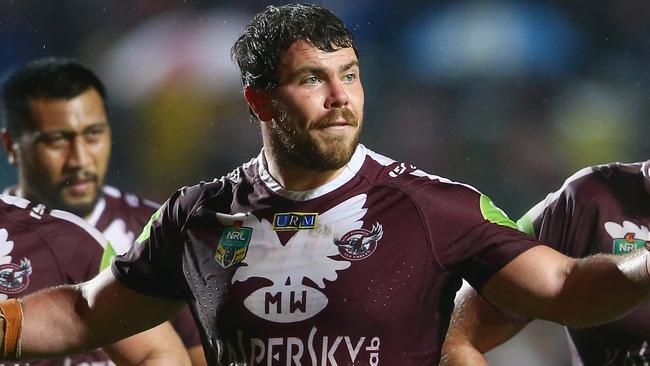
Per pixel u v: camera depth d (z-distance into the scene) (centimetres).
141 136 4091
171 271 1373
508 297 1262
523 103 4241
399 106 4253
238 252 1305
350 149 1269
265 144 1339
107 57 4150
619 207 1627
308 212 1300
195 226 1340
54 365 1847
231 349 1303
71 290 1427
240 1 4162
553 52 4262
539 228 1678
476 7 4294
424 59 4281
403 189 1298
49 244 1797
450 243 1272
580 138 4203
